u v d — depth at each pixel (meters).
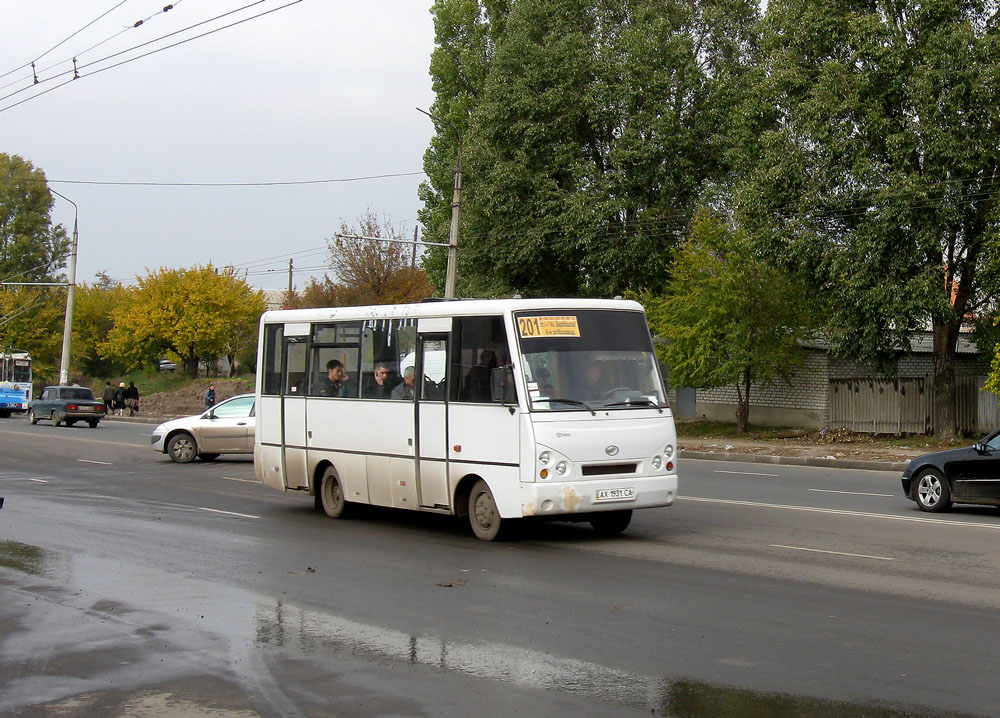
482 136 38.41
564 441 12.20
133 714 6.23
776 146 29.55
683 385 33.91
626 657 7.30
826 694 6.37
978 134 26.31
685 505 16.45
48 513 16.06
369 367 14.65
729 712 6.05
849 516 14.99
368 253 53.12
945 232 27.12
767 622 8.30
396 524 14.74
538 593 9.62
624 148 36.34
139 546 12.75
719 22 37.59
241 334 70.19
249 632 8.24
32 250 81.00
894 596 9.25
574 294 40.47
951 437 29.55
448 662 7.26
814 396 34.25
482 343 12.84
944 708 6.07
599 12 38.72
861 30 27.34
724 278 31.80
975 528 13.61
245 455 28.19
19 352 61.34
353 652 7.58
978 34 26.25
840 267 27.88
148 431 41.16
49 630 8.40
